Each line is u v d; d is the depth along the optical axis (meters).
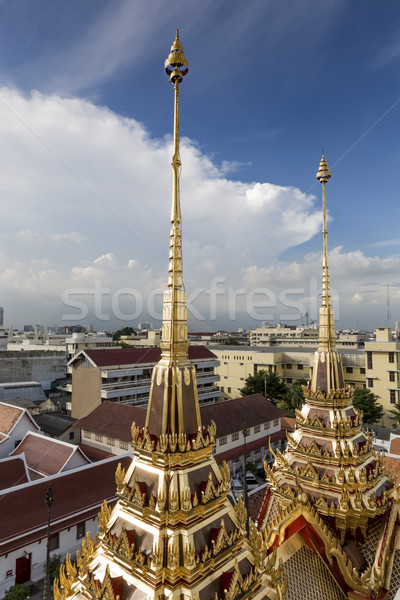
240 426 52.59
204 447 8.73
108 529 8.84
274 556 9.68
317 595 12.42
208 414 52.28
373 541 14.43
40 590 27.05
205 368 85.62
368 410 64.44
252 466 51.53
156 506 8.01
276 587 9.28
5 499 28.56
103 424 51.56
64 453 39.72
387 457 26.64
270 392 76.88
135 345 118.44
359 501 14.24
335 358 17.03
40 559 28.45
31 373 91.62
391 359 73.19
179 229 9.73
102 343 94.69
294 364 93.81
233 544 8.32
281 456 16.84
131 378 69.44
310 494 15.14
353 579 12.56
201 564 7.57
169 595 7.34
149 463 8.77
